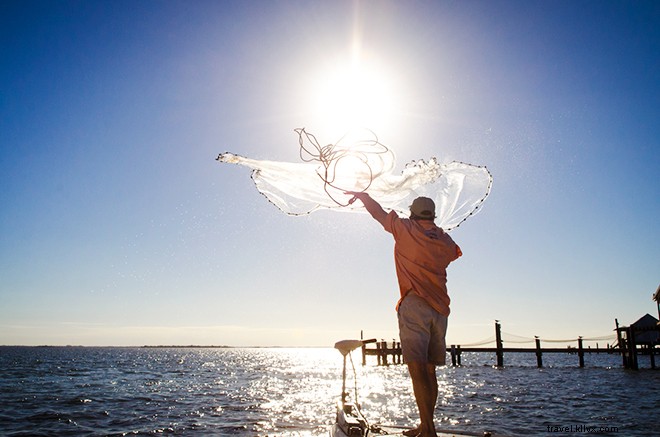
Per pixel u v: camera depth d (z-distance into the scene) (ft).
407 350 11.28
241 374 151.74
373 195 13.38
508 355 339.77
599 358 265.75
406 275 11.68
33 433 46.44
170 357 391.65
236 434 45.52
